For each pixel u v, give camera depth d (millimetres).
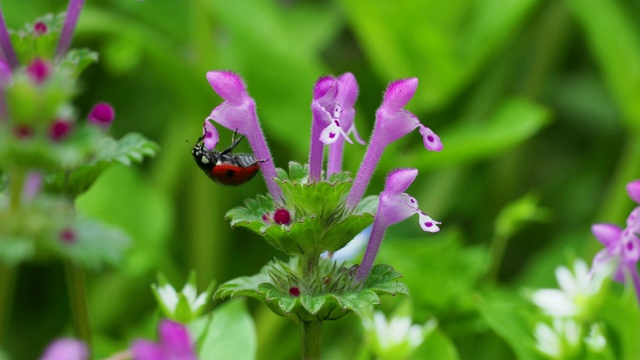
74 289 223
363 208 210
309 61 368
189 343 178
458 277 302
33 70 181
